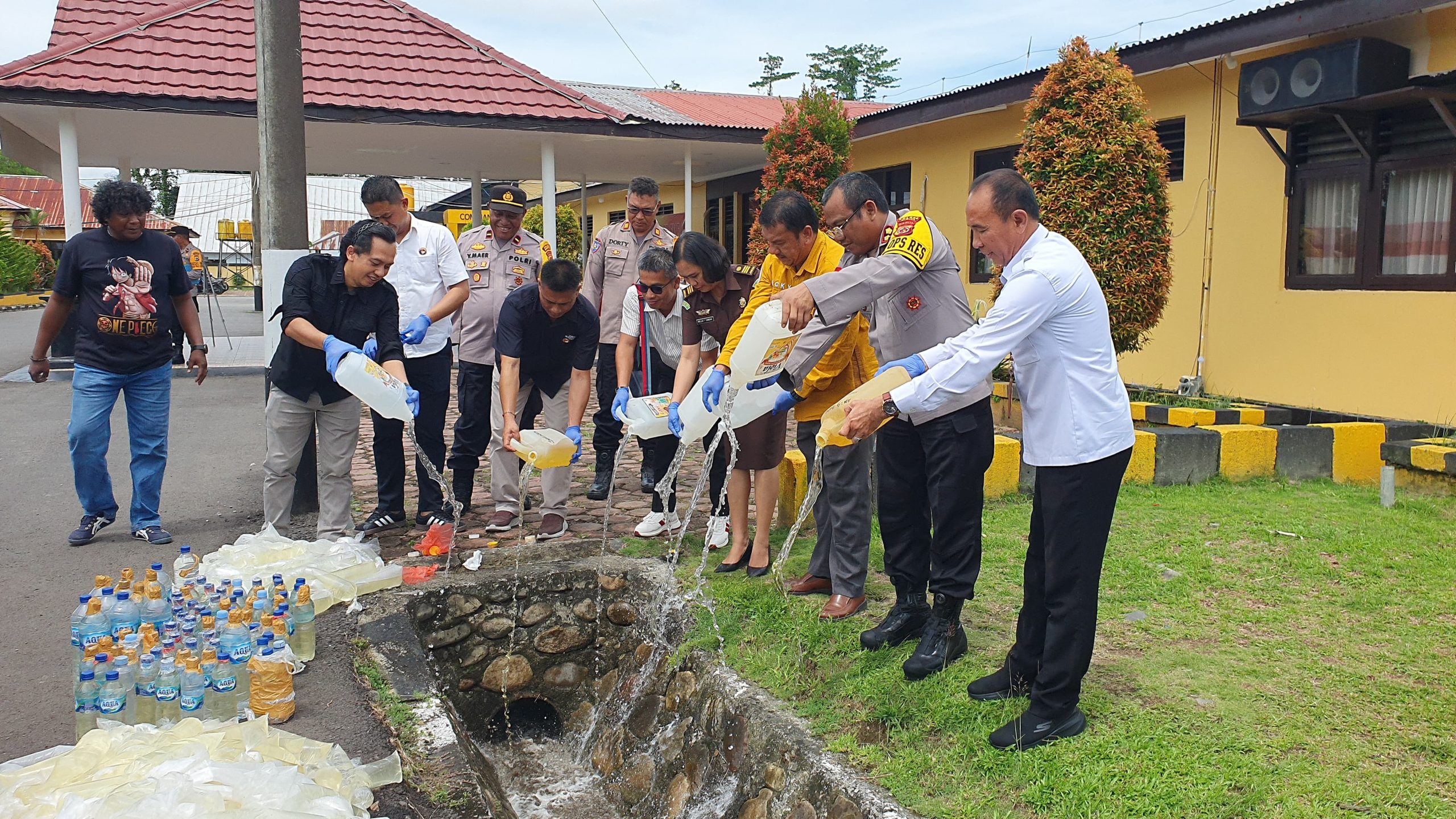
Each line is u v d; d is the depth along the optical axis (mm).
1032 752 2984
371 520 5488
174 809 2441
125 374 5219
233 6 11039
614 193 21094
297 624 3805
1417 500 5840
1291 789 2758
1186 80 8953
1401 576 4512
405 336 5012
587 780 4422
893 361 3746
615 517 5812
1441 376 7094
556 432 4793
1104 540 2959
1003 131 10508
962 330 3602
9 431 8523
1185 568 4645
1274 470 6590
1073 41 7582
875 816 2758
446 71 11250
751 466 4520
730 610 4234
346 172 16078
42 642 3975
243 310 28719
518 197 5906
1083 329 2893
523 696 4691
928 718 3248
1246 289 8578
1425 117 7180
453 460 5711
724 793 3471
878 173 12766
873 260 3375
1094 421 2896
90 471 5238
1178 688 3410
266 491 4988
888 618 3832
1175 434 6359
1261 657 3656
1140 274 7395
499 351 5074
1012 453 5926
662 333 5504
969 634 3912
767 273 4219
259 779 2678
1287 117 7652
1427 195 7219
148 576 3828
